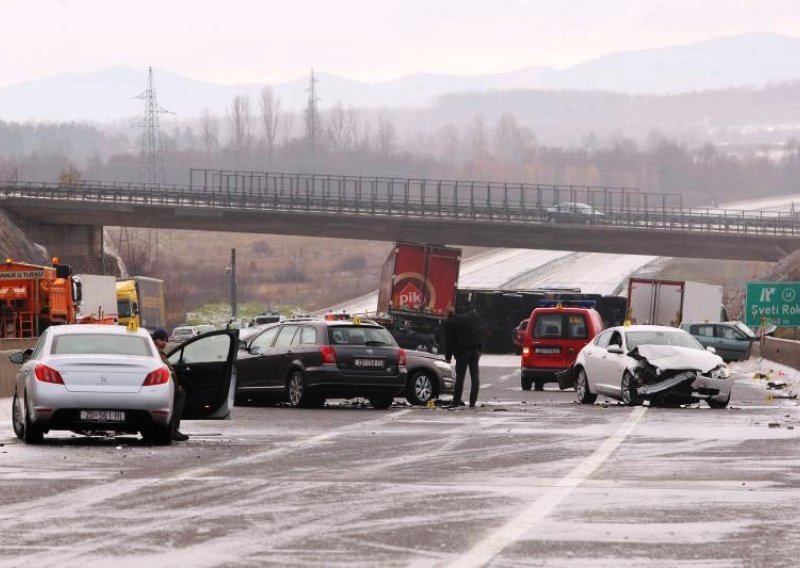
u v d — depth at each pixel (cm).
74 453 3797
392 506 2717
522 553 2191
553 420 5266
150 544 2259
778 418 5419
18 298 10781
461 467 3472
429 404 6372
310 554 2173
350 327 6166
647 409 6016
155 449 3947
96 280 13100
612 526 2473
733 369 11519
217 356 4569
